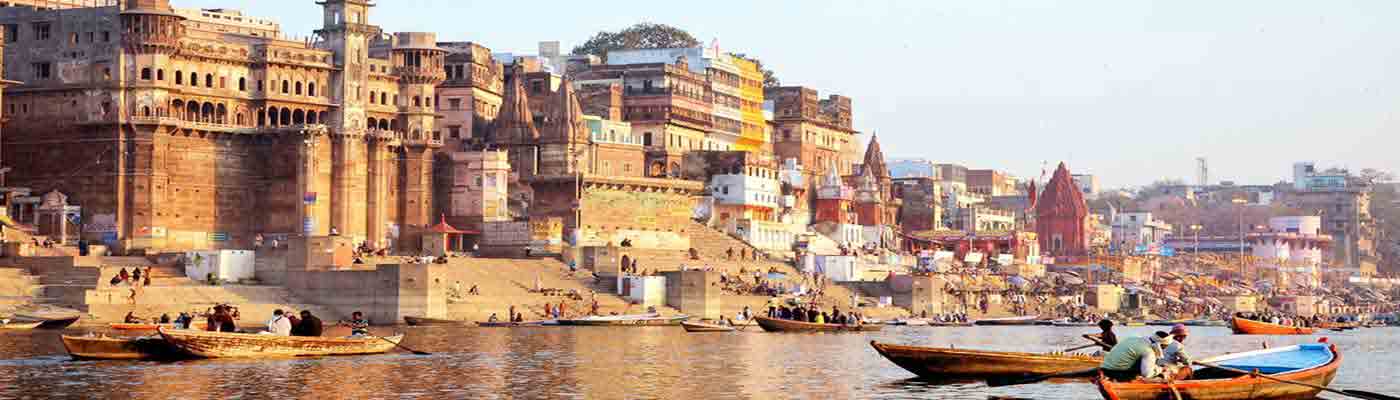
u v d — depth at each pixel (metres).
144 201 155.00
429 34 174.12
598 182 179.38
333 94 166.00
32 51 159.12
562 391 72.88
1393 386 81.12
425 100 173.75
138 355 84.69
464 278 149.25
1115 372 64.56
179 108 158.75
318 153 161.12
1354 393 63.69
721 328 129.12
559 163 182.75
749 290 166.88
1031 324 177.25
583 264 164.38
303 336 87.25
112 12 156.25
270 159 161.88
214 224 159.75
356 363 84.56
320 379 75.81
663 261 170.88
